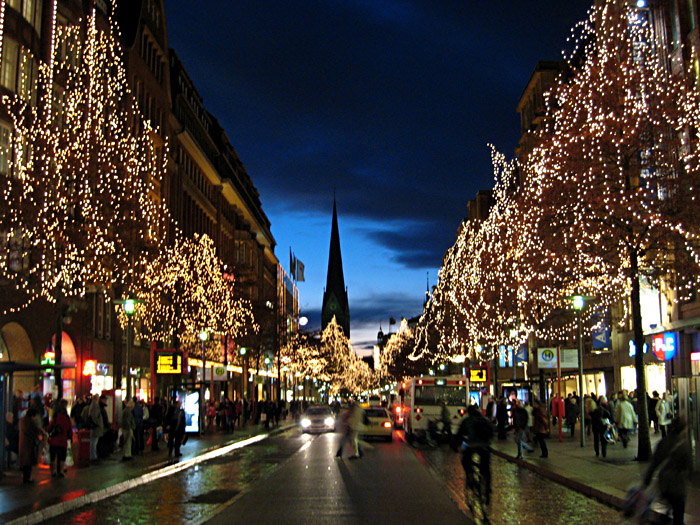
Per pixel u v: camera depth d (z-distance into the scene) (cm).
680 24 3709
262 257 11294
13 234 3306
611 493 1759
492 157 5597
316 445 3959
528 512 1594
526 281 4125
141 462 2698
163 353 3969
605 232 2714
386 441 4450
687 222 2614
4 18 3453
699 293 3703
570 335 5503
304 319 7738
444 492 1930
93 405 2789
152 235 4109
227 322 5816
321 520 1482
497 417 3997
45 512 1559
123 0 5397
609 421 3366
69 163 3344
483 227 6253
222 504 1727
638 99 2700
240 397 9350
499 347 5422
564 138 2952
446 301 8838
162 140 5931
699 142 2723
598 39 3170
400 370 13775
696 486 1870
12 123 3428
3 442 2128
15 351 3759
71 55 4184
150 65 5769
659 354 3831
